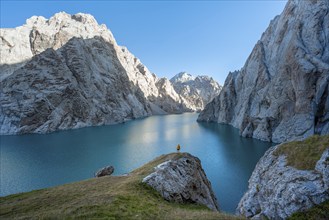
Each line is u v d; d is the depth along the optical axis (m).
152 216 18.48
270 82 121.81
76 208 19.31
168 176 28.72
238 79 181.25
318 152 23.61
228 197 45.78
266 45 148.38
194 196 29.72
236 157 76.00
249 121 120.56
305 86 92.50
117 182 28.84
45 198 23.75
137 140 113.81
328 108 87.62
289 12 128.38
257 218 22.89
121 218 17.59
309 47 103.12
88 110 192.88
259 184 27.64
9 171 66.44
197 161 38.78
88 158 79.94
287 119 98.75
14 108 164.12
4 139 131.88
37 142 116.44
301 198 19.98
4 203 23.39
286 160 25.95
